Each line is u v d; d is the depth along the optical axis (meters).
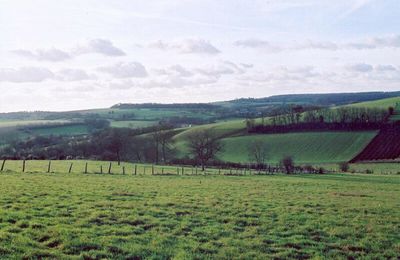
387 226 25.17
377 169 118.00
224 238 20.62
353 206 32.47
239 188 43.00
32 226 20.03
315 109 184.75
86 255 16.61
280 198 35.47
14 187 32.75
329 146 149.75
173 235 20.55
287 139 158.12
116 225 21.69
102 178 48.16
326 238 21.84
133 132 153.75
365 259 18.66
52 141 158.12
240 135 168.25
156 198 31.56
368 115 168.00
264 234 22.05
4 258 15.41
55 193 30.72
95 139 140.75
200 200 31.75
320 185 52.59
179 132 179.50
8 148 144.38
